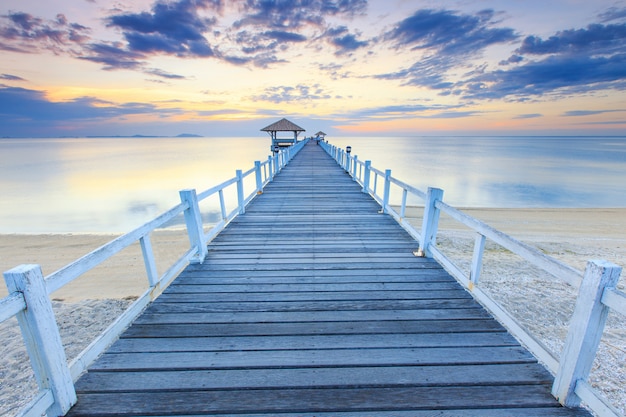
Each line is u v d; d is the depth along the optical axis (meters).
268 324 2.55
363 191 8.98
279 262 3.87
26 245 11.91
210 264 3.81
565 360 1.73
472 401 1.81
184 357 2.16
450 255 8.59
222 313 2.71
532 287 6.50
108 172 43.50
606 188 30.03
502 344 2.30
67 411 1.73
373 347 2.27
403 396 1.85
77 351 4.67
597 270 1.50
